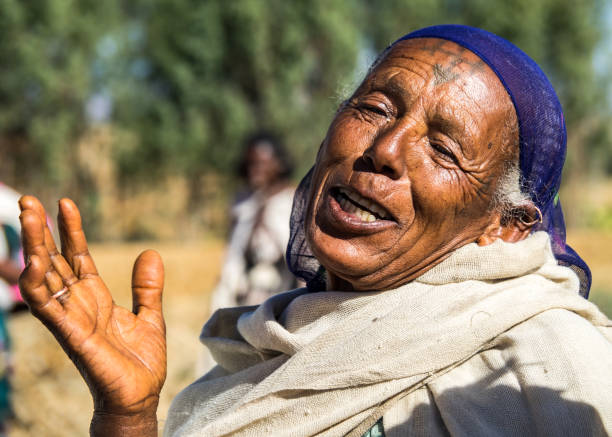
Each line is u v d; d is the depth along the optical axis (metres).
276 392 1.52
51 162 24.36
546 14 25.50
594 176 30.69
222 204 29.83
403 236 1.53
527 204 1.62
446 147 1.52
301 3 24.39
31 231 1.32
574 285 1.64
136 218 30.59
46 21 23.38
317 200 1.63
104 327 1.41
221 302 4.45
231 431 1.53
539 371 1.33
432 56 1.60
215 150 25.98
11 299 4.25
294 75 24.80
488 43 1.61
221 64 25.33
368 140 1.58
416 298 1.53
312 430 1.46
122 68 25.88
